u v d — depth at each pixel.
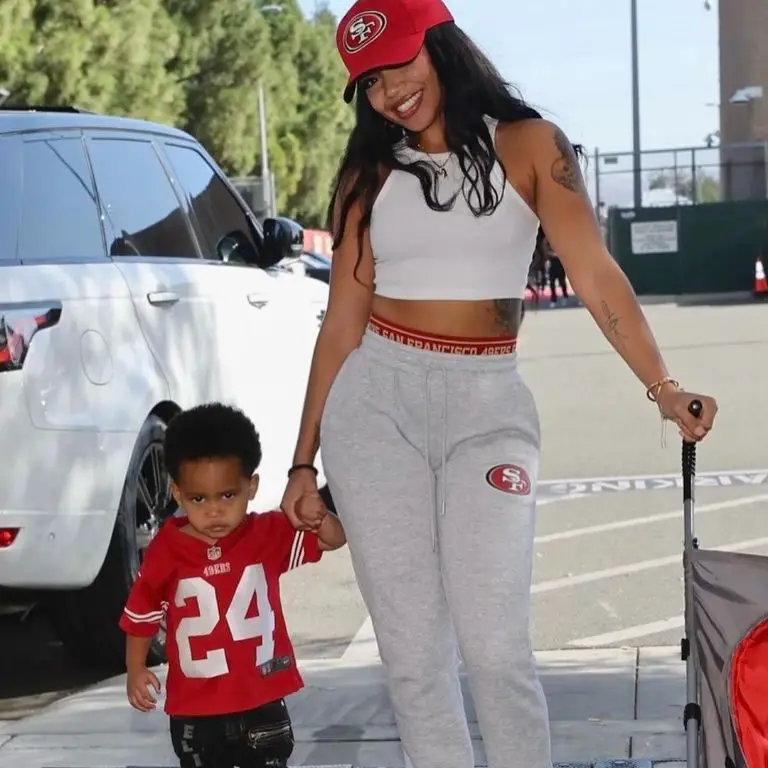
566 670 6.69
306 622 7.93
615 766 5.27
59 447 6.24
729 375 19.20
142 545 6.89
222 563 4.32
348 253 4.23
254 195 53.28
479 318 4.05
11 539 6.07
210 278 7.80
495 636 3.91
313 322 9.11
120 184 7.41
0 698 6.77
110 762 5.60
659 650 6.99
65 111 7.38
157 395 6.88
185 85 54.47
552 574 8.74
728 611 3.70
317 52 75.69
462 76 3.97
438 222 4.00
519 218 4.04
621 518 10.35
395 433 4.04
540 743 3.98
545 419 15.90
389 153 4.05
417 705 4.04
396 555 4.01
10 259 6.38
